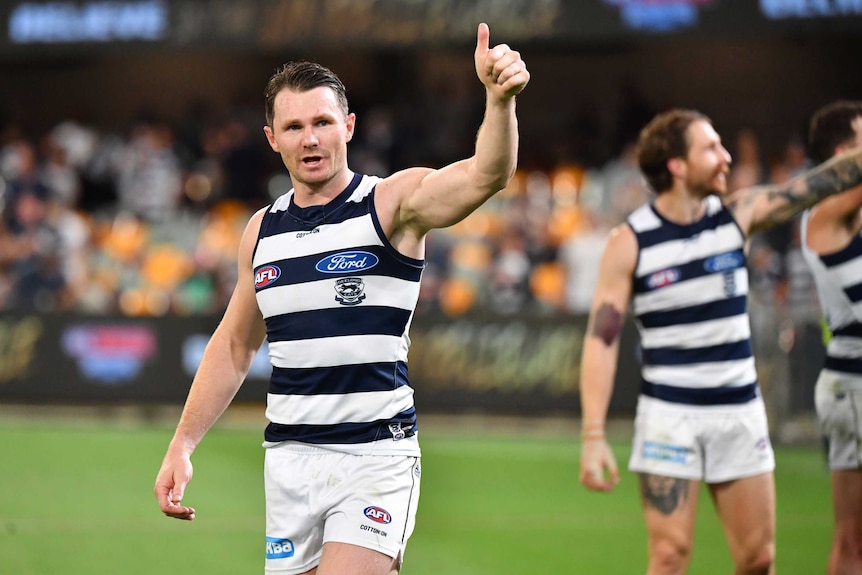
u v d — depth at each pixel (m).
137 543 28.19
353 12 53.28
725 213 18.22
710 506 31.91
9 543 28.11
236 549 27.61
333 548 13.09
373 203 13.31
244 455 39.56
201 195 61.88
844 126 19.41
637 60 66.38
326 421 13.36
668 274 18.03
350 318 13.24
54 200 59.84
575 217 55.66
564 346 48.12
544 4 51.81
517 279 53.41
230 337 14.56
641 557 26.80
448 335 48.69
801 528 29.38
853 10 49.53
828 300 19.25
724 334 17.86
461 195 12.54
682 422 17.78
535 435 44.69
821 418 19.39
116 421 48.50
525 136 65.75
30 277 55.75
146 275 56.66
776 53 65.25
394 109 65.88
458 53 67.88
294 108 13.26
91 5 54.56
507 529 29.56
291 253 13.48
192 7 54.16
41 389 51.12
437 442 42.91
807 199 17.94
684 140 17.92
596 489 18.09
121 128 69.94
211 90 71.00
